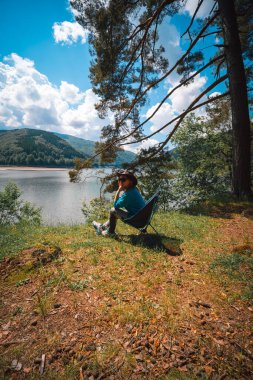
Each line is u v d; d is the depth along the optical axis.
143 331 1.95
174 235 4.52
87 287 2.65
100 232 4.55
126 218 4.16
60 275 2.88
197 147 12.34
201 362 1.63
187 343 1.81
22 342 1.86
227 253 3.61
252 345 1.78
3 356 1.72
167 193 10.44
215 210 6.65
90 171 12.20
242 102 7.87
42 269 3.01
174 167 10.52
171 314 2.17
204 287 2.65
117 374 1.55
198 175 11.89
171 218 5.95
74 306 2.31
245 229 4.91
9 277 2.85
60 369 1.60
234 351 1.72
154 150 10.30
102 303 2.35
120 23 9.63
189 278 2.86
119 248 3.80
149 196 10.25
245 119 7.87
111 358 1.68
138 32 10.12
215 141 12.47
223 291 2.55
